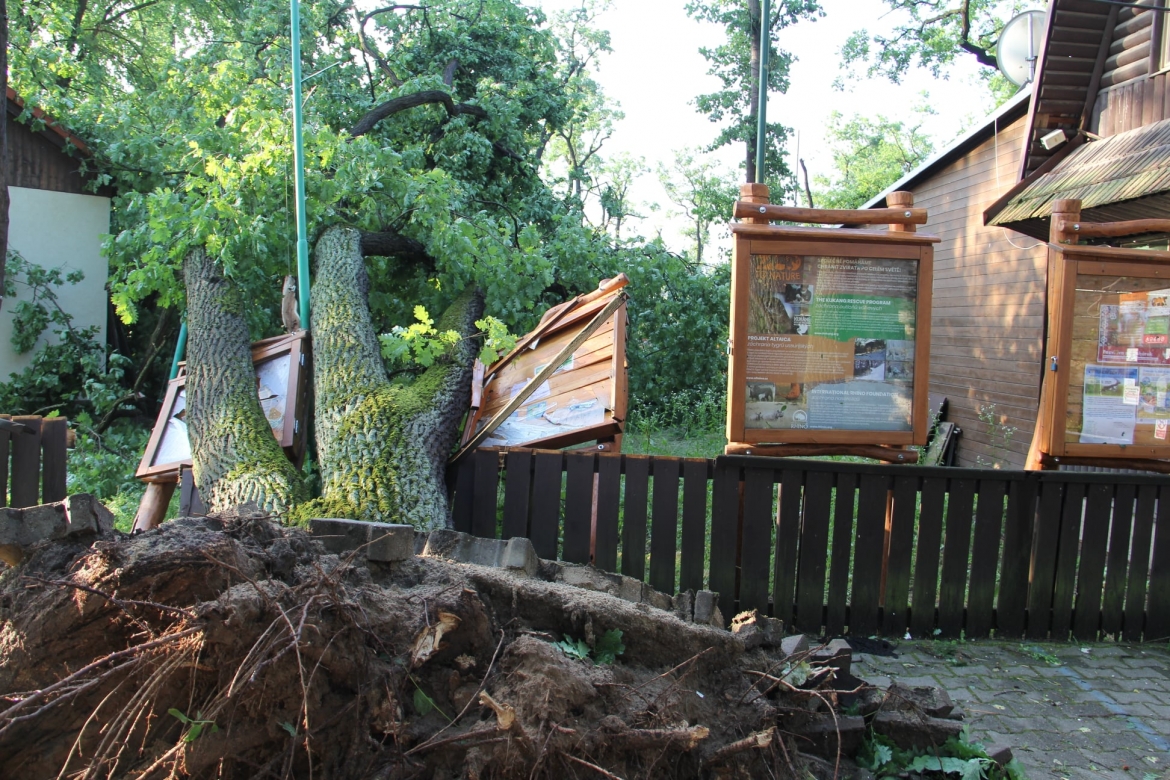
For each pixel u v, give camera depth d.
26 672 2.26
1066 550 5.34
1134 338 5.46
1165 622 5.39
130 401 11.23
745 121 25.67
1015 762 3.34
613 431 5.92
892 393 5.28
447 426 5.82
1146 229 5.41
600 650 2.96
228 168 8.47
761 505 5.24
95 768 2.04
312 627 2.22
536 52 16.94
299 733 2.24
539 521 5.36
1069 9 7.50
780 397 5.24
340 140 9.01
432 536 3.44
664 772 2.62
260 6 14.72
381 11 14.98
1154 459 5.54
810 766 3.05
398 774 2.35
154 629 2.24
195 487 6.07
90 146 11.80
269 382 6.91
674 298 11.41
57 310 11.60
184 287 8.84
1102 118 7.72
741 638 3.21
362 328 6.73
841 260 5.23
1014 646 5.22
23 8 18.22
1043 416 5.53
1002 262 9.80
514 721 2.33
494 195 13.94
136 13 23.77
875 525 5.24
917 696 3.48
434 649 2.51
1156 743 3.93
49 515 2.47
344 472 5.07
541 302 10.23
